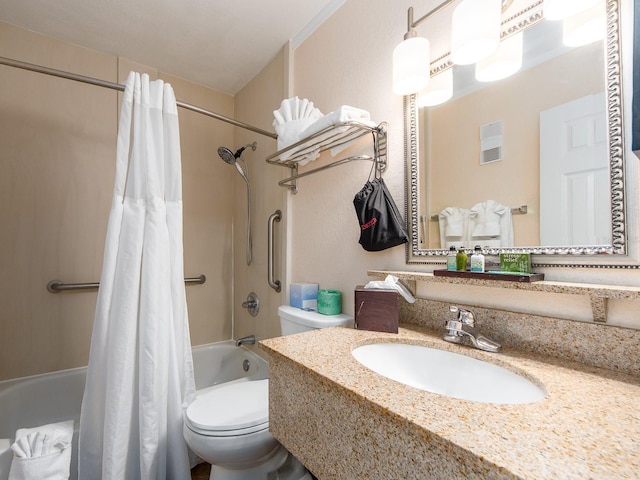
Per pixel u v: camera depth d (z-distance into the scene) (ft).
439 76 3.43
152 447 3.73
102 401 3.84
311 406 2.28
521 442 1.39
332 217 4.76
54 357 5.71
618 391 1.91
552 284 2.34
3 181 5.33
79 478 3.76
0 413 4.85
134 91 4.29
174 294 4.32
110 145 6.27
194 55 6.33
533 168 2.69
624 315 2.24
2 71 5.34
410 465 1.59
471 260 2.84
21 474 3.09
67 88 5.88
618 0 2.29
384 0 4.08
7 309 5.33
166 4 4.94
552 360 2.43
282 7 5.02
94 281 6.08
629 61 2.25
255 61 6.53
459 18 2.78
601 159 2.33
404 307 3.63
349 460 1.95
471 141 3.13
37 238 5.60
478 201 3.05
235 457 3.33
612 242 2.26
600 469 1.22
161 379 3.93
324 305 4.39
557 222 2.54
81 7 5.01
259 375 5.80
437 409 1.69
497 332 2.83
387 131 3.98
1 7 5.01
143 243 4.05
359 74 4.41
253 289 6.93
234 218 7.90
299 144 4.36
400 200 3.78
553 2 2.44
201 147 7.48
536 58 2.71
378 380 2.08
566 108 2.52
